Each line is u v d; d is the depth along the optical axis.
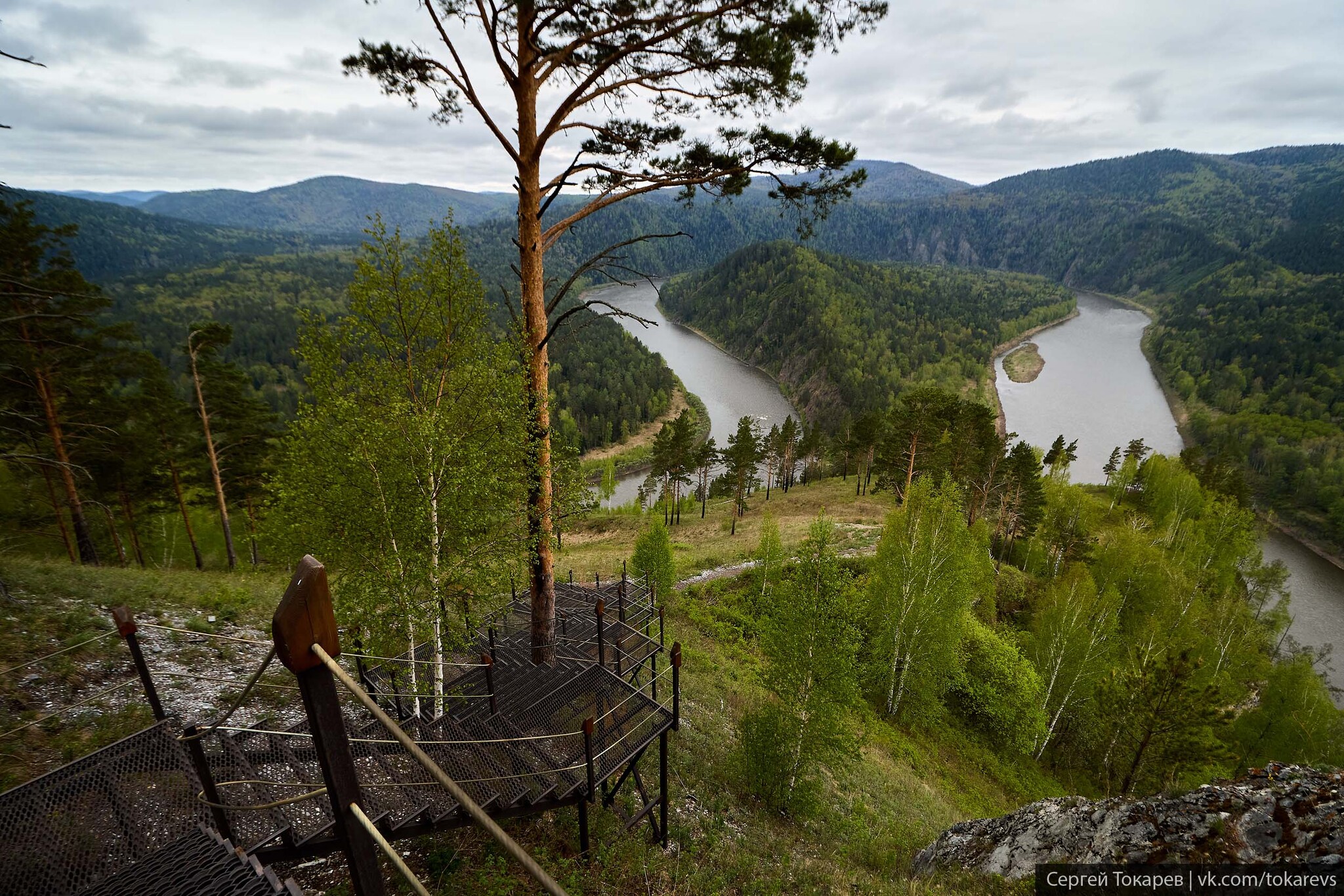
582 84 9.49
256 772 6.18
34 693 7.78
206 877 3.92
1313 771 7.34
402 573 8.62
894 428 44.59
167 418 25.52
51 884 3.85
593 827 8.45
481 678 10.42
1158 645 28.62
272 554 9.05
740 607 29.62
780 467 77.19
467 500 9.18
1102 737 25.95
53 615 9.84
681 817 9.64
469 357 9.85
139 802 4.51
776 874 8.70
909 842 12.18
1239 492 62.56
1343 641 54.25
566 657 11.95
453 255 9.59
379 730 7.98
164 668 9.35
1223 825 7.20
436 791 6.81
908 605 23.78
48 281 17.86
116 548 29.59
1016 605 37.19
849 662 11.28
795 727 11.43
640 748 8.35
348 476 8.84
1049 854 8.54
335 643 2.30
